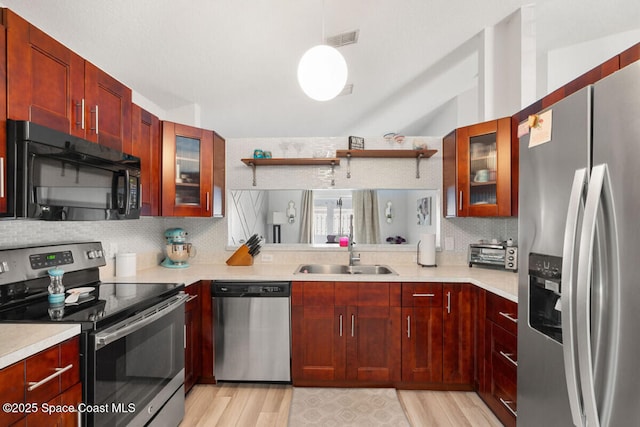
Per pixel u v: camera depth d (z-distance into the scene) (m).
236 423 1.89
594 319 0.88
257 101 3.08
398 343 2.25
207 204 2.53
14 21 1.18
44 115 1.30
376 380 2.26
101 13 1.65
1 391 0.92
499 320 1.87
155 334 1.63
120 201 1.75
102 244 2.16
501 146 2.15
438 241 2.83
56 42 1.36
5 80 1.15
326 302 2.28
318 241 3.34
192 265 2.81
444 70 2.80
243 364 2.31
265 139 2.90
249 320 2.30
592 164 0.91
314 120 3.89
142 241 2.60
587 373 0.84
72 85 1.45
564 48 2.47
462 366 2.23
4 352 0.96
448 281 2.24
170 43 1.99
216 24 1.83
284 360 2.30
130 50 2.04
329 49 1.56
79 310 1.40
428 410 2.02
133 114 1.97
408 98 3.48
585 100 0.93
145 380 1.55
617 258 0.82
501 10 2.00
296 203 3.35
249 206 3.19
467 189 2.34
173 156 2.36
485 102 2.24
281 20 1.85
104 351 1.28
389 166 2.85
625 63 1.25
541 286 1.20
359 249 2.83
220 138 2.76
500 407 1.86
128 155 1.80
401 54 2.44
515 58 2.09
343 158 2.86
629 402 0.78
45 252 1.67
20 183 1.18
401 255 2.81
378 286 2.26
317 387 2.30
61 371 1.12
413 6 1.86
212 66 2.32
